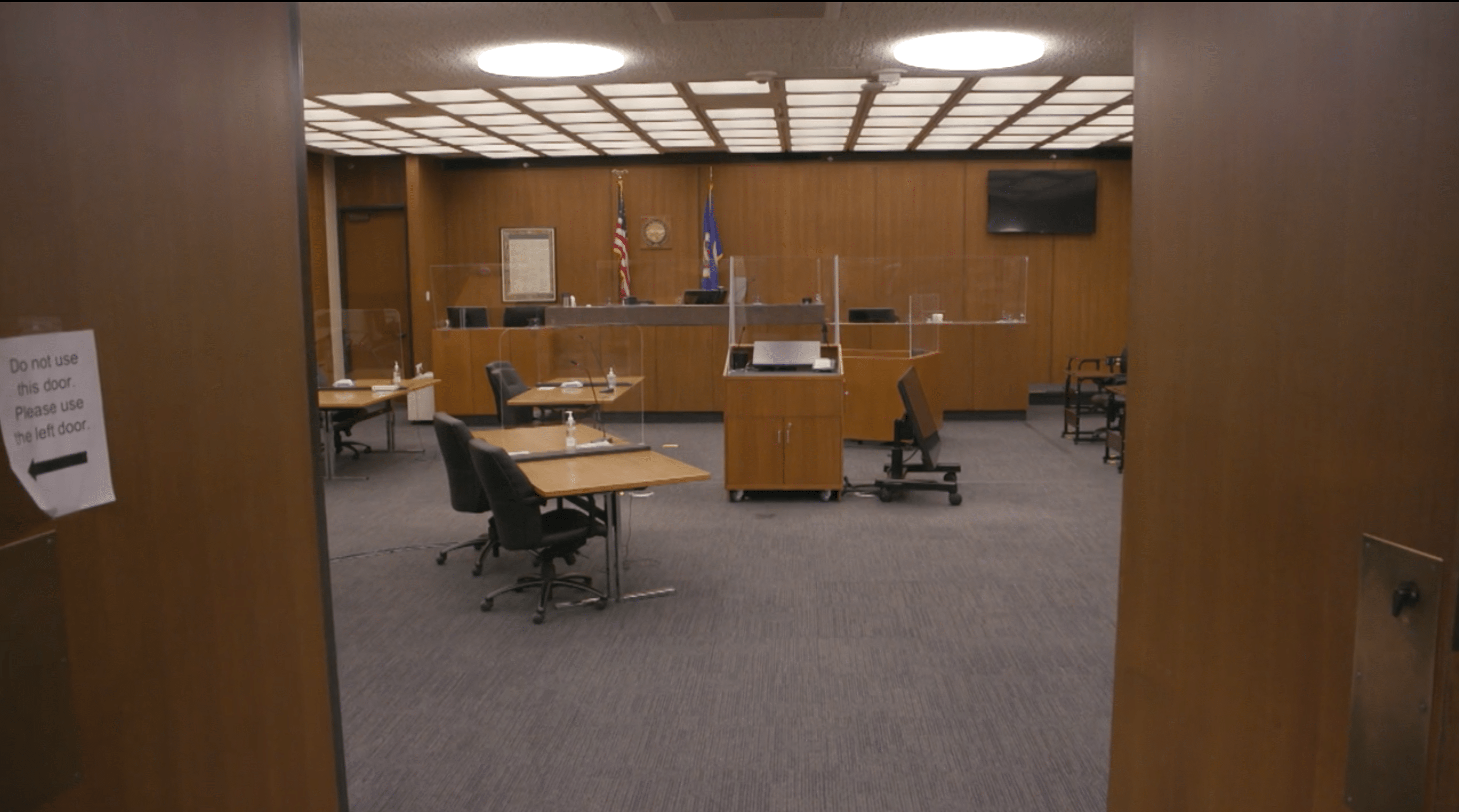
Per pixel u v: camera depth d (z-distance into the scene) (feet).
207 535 5.37
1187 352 5.30
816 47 18.01
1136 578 5.91
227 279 5.45
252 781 5.77
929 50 18.75
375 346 34.37
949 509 21.79
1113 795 6.23
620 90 24.06
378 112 26.58
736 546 18.89
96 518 4.72
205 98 5.24
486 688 12.50
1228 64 4.79
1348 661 4.36
